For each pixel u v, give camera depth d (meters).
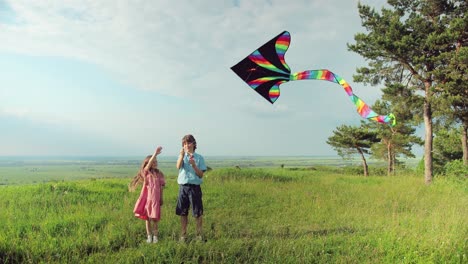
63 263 5.55
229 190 14.45
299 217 9.59
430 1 18.97
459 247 6.20
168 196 12.62
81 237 6.92
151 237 6.93
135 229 7.65
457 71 17.66
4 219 8.43
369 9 19.16
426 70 19.06
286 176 21.75
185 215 7.05
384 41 18.09
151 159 7.00
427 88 19.12
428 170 19.17
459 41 18.58
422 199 12.59
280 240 6.88
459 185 16.64
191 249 6.23
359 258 6.06
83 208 9.92
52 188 13.21
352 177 23.91
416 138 36.03
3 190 13.20
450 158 30.89
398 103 20.81
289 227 8.33
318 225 8.60
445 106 18.23
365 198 12.78
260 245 6.47
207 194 13.38
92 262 5.70
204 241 6.90
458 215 8.66
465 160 22.45
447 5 19.16
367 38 18.94
